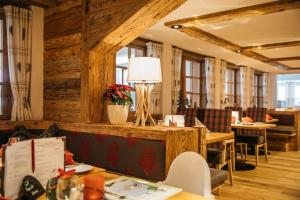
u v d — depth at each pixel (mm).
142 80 2686
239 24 4582
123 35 3072
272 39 5664
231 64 8852
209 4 3650
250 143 5508
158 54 5672
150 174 2488
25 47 3703
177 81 6219
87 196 1079
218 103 7887
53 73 3725
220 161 3846
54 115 3674
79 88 3332
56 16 3723
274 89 11180
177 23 4332
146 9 2717
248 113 6594
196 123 4355
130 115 4809
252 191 3795
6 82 3648
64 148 1424
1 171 1213
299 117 7496
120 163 2723
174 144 2482
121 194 1301
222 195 3617
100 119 3307
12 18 3564
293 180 4359
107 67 3395
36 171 1291
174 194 1335
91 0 3223
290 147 7219
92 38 3180
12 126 3441
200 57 7359
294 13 3994
